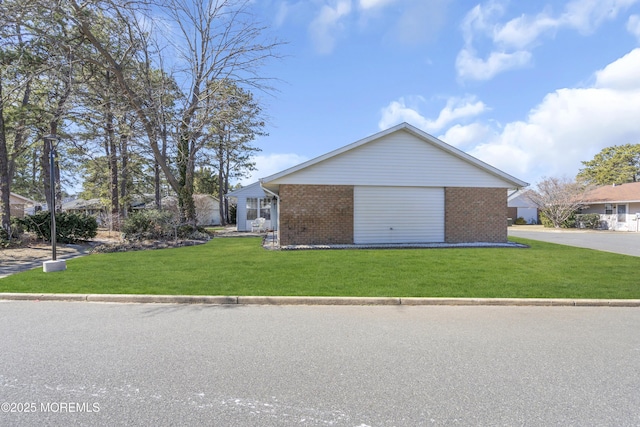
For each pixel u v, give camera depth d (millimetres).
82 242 15555
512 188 15023
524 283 7172
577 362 3676
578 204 28094
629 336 4484
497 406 2828
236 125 20656
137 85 17766
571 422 2615
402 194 14438
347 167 14016
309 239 13883
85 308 5680
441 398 2943
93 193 31500
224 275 7918
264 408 2775
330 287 6781
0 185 14156
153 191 35312
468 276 7824
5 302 6059
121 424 2543
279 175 13562
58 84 16625
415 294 6301
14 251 12531
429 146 14391
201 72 19109
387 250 12477
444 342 4234
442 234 14641
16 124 16828
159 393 2992
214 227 33094
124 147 21859
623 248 13828
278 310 5613
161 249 13414
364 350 3971
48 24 13508
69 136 18828
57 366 3492
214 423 2564
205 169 42500
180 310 5582
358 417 2662
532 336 4465
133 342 4164
